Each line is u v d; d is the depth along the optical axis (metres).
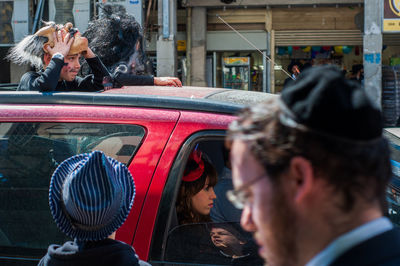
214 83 13.46
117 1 11.30
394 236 0.77
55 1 11.52
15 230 2.01
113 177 1.40
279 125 0.79
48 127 2.06
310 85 0.77
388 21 12.11
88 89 3.04
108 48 4.42
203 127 1.96
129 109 2.06
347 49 13.46
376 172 0.78
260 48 13.33
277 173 0.80
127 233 1.88
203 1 12.95
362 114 0.74
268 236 0.84
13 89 3.06
